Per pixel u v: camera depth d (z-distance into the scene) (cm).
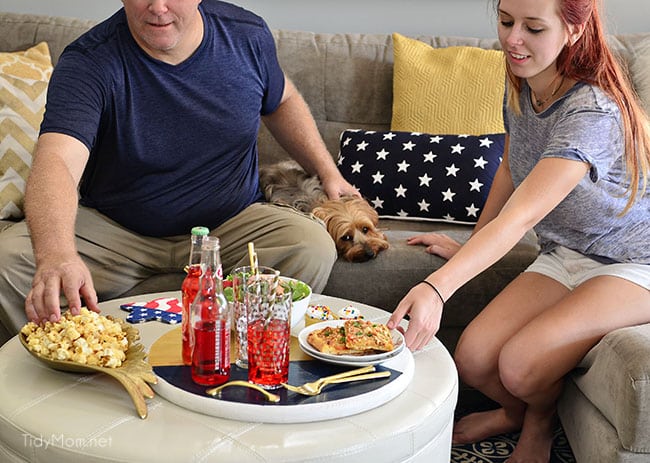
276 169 267
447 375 157
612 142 181
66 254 160
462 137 271
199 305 141
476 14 339
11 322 212
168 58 217
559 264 209
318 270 222
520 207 170
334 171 257
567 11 173
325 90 297
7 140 253
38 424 133
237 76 227
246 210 239
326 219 241
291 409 134
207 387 142
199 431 131
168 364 151
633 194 186
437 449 145
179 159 225
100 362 144
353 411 138
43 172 182
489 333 201
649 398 161
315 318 178
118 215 231
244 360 152
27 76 264
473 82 283
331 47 300
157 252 234
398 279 237
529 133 200
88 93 206
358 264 237
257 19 237
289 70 296
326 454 128
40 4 335
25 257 209
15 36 289
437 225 269
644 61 278
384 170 270
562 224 201
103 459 126
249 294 142
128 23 215
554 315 189
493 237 167
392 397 145
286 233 225
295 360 156
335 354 153
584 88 183
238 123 229
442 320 238
